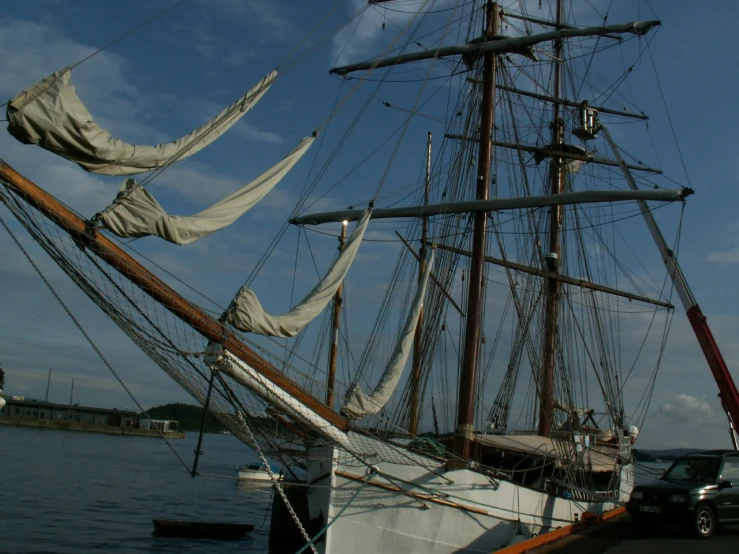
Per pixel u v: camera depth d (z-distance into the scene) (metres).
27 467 61.72
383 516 18.88
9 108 10.48
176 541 31.59
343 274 17.22
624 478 33.00
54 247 12.68
